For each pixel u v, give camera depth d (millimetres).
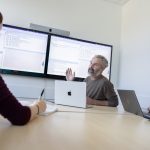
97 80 2766
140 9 3270
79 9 3477
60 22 3316
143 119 1464
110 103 2457
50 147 637
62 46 3223
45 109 1315
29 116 959
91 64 2895
